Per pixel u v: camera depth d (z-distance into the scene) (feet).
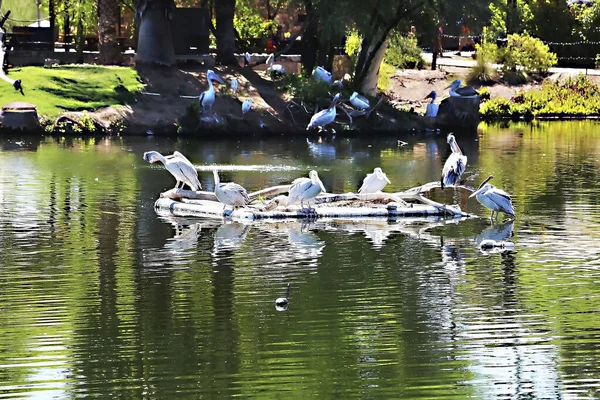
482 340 51.06
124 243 70.54
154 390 45.19
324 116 134.62
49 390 45.14
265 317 54.34
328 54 163.84
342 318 54.19
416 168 107.76
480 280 61.57
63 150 115.85
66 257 66.49
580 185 95.61
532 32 207.41
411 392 45.03
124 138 129.08
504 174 102.83
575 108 174.29
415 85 173.37
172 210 81.51
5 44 144.77
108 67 141.69
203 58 149.38
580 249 69.51
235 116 136.87
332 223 78.02
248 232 74.49
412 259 66.64
